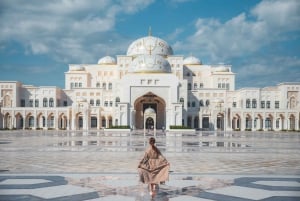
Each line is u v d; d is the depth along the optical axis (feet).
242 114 334.03
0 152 96.53
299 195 41.78
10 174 57.41
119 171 61.05
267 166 69.31
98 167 66.23
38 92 368.27
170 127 297.33
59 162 73.97
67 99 386.93
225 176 56.29
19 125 345.31
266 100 370.53
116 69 400.26
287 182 50.75
